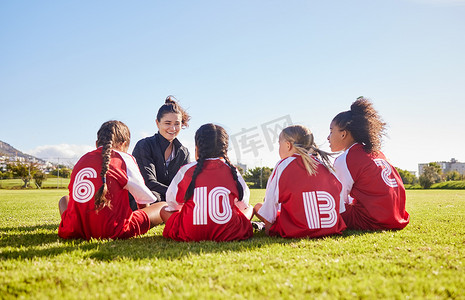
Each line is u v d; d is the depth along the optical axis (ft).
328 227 9.38
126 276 5.85
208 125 9.58
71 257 7.12
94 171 9.05
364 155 11.21
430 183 122.93
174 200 9.62
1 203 29.68
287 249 7.92
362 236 9.68
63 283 5.56
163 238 9.59
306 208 9.34
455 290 5.09
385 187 10.91
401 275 5.91
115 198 9.20
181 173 9.49
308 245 8.36
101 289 5.22
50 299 4.84
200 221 8.90
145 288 5.31
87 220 8.96
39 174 132.46
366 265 6.44
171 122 13.48
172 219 9.50
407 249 7.91
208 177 9.11
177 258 7.06
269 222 10.00
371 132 11.39
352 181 11.12
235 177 9.51
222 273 5.98
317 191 9.42
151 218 10.38
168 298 4.83
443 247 8.16
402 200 11.31
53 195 52.75
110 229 9.07
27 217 17.11
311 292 5.13
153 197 9.70
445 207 22.45
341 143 12.04
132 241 9.00
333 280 5.59
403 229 11.30
